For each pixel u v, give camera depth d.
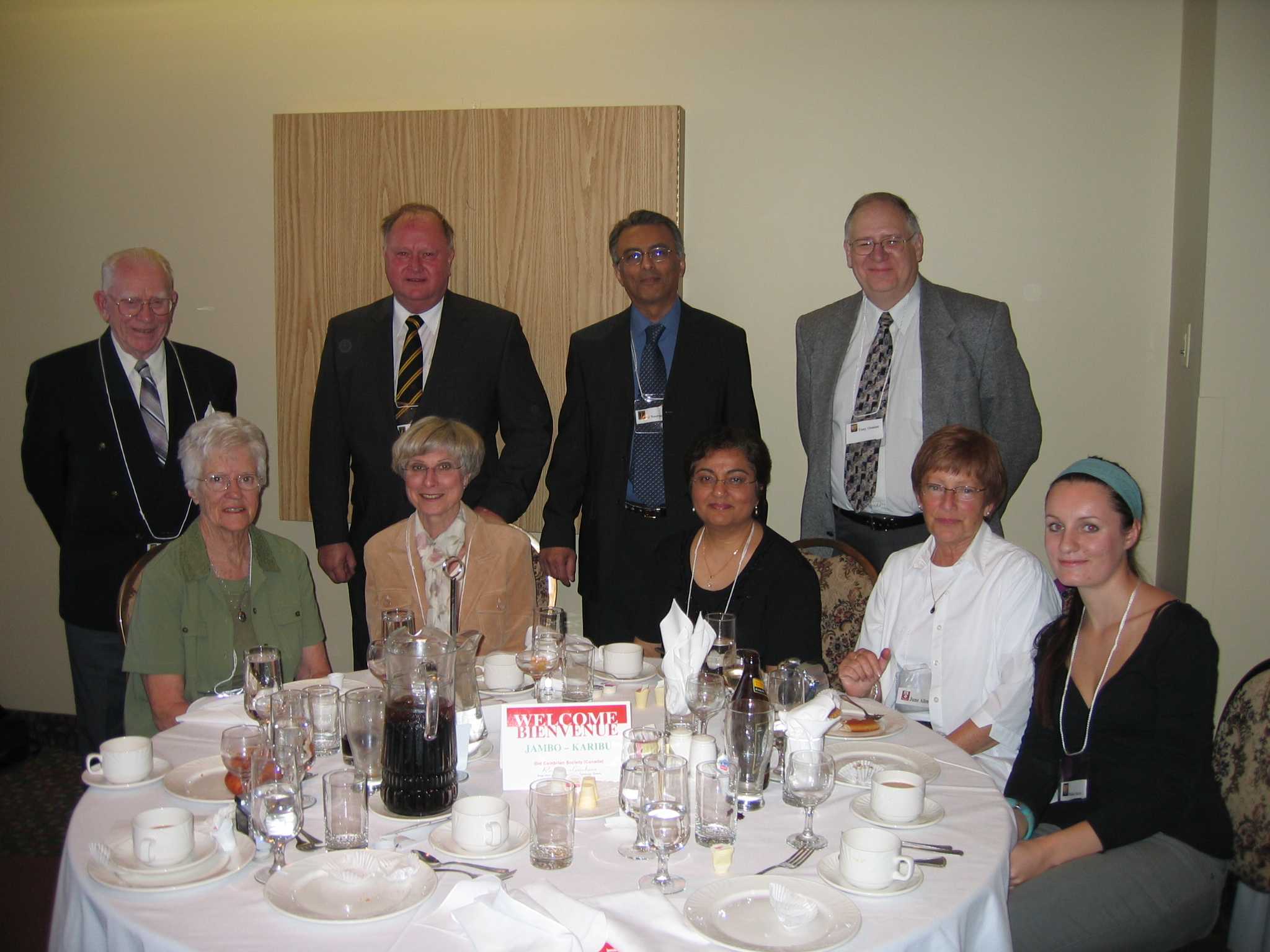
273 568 2.33
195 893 1.22
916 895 1.23
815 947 1.10
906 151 3.51
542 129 3.58
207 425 2.27
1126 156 3.40
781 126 3.56
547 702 1.88
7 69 4.03
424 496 2.46
